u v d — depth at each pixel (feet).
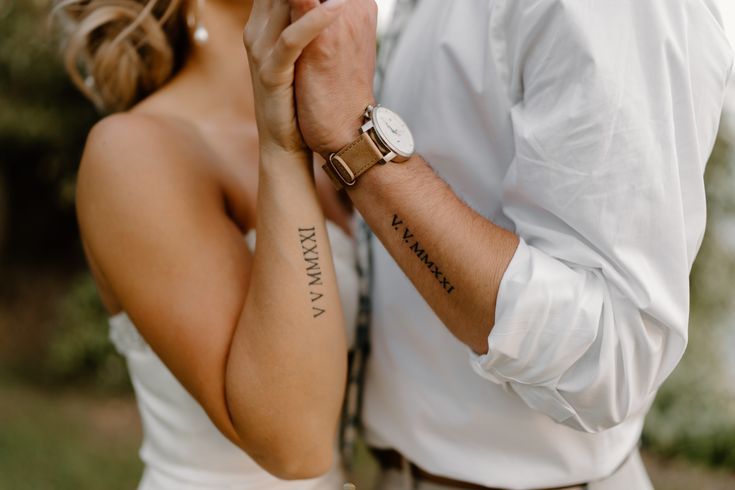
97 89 4.67
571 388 3.23
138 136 3.76
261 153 3.43
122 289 3.68
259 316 3.43
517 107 3.35
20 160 19.31
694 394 14.80
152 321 3.63
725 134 13.47
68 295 18.60
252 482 4.17
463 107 3.64
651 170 3.01
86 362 17.71
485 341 3.27
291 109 3.27
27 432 15.19
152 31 4.25
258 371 3.43
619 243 3.04
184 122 4.10
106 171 3.68
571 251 3.18
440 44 3.67
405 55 3.98
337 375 3.56
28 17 15.05
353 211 4.70
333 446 4.06
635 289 3.06
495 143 3.57
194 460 4.17
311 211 3.43
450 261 3.16
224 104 4.31
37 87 16.08
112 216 3.64
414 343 3.90
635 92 3.01
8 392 17.44
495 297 3.14
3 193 19.93
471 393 3.78
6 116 16.29
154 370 4.17
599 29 3.02
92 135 3.82
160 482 4.27
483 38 3.51
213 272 3.62
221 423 3.65
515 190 3.34
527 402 3.44
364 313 4.14
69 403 17.08
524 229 3.35
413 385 3.91
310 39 2.98
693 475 14.12
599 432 3.59
